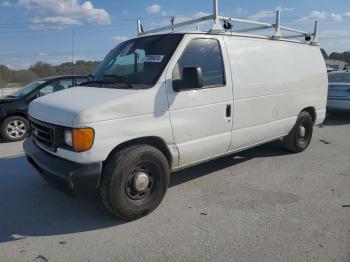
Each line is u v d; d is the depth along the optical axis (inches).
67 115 147.3
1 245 143.8
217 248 138.2
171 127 169.6
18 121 344.2
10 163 256.4
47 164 156.9
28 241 146.8
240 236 146.9
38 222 163.3
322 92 283.4
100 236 150.0
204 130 185.3
